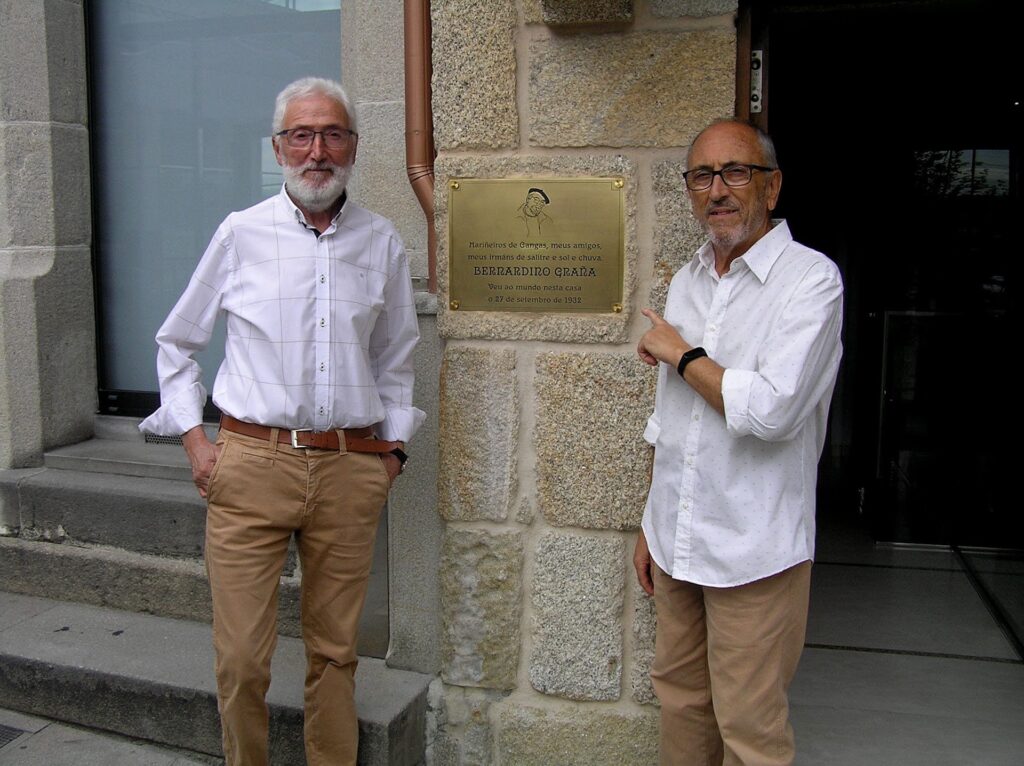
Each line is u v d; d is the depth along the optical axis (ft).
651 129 8.81
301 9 13.15
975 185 19.40
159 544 11.83
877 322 17.29
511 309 9.29
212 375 13.83
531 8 8.87
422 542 9.84
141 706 10.08
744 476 7.16
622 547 9.29
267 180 13.61
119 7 13.92
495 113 9.09
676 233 8.87
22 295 13.00
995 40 15.38
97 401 14.26
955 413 16.46
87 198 13.93
